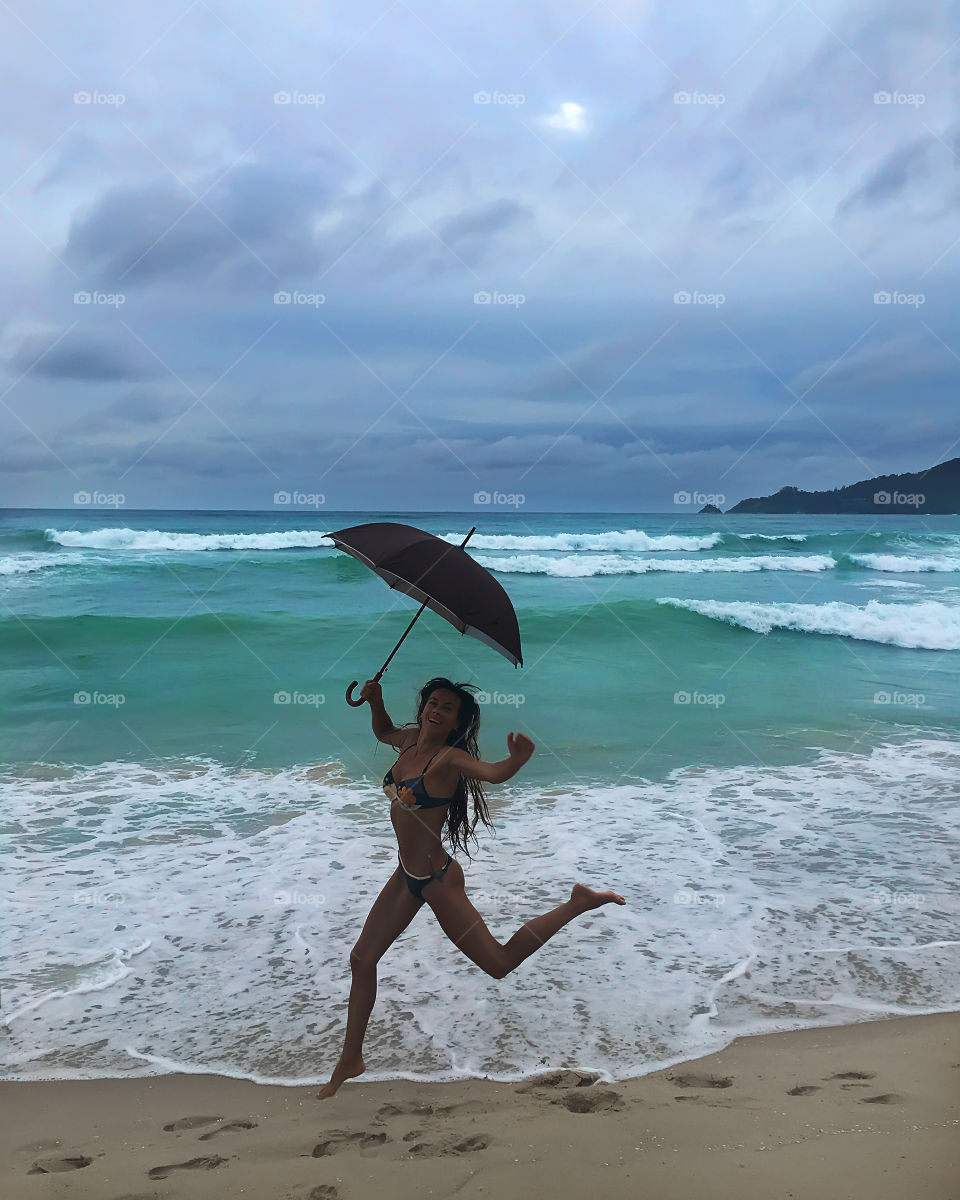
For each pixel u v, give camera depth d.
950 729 10.48
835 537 36.22
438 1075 3.90
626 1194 2.81
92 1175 3.07
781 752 9.48
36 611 18.22
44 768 8.74
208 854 6.57
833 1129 3.25
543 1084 3.81
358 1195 2.88
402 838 3.81
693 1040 4.17
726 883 6.08
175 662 13.73
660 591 22.66
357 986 3.78
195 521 53.06
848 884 6.09
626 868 6.33
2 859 6.45
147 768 8.77
